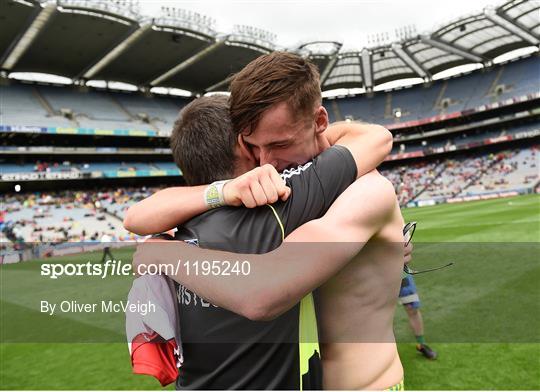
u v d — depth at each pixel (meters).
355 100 58.47
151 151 41.66
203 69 43.34
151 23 32.31
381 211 1.16
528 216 16.31
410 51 46.75
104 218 32.03
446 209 27.06
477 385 3.65
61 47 34.59
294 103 1.14
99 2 29.36
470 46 45.09
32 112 38.03
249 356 1.14
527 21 39.22
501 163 42.41
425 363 4.21
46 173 33.72
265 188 1.10
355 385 1.31
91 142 41.38
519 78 47.69
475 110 46.34
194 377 1.22
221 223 1.16
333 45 43.69
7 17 28.64
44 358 5.57
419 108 53.28
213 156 1.32
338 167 1.18
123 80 45.22
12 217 29.47
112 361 5.24
